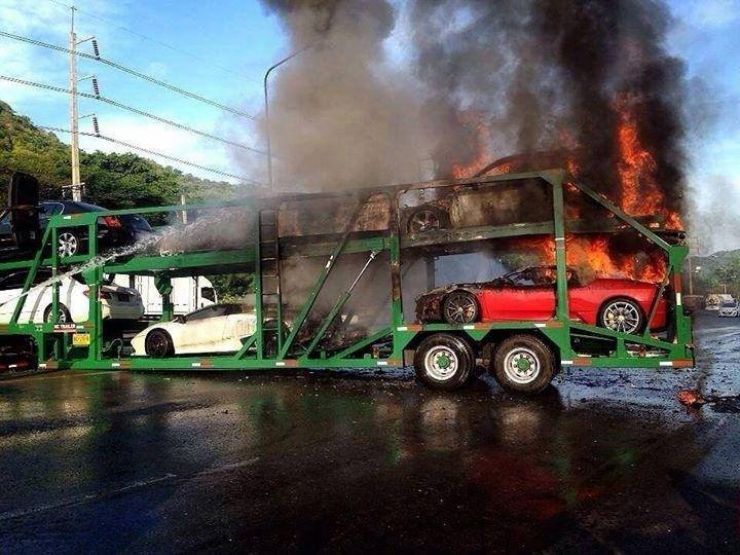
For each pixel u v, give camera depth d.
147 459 6.00
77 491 5.08
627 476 5.36
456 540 4.07
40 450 6.36
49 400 9.30
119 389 10.37
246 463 5.85
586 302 9.32
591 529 4.22
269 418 7.85
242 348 11.03
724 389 10.08
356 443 6.55
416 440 6.65
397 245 10.03
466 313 9.73
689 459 5.84
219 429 7.25
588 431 7.00
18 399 9.40
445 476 5.39
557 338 9.13
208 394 9.76
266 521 4.42
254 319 12.12
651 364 8.88
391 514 4.53
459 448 6.31
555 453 6.10
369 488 5.10
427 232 10.01
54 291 12.48
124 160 45.91
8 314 13.11
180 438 6.83
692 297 8.85
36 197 12.09
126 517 4.51
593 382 10.80
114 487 5.18
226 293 18.98
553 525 4.30
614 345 9.48
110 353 12.96
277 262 10.78
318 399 9.17
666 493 4.92
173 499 4.88
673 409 8.27
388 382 10.81
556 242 9.22
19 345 12.94
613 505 4.67
